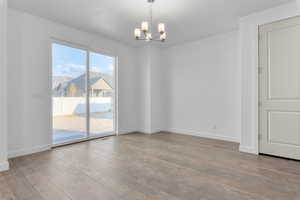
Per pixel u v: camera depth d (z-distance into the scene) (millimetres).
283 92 3014
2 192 1954
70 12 3260
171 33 4344
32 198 1842
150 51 5254
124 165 2752
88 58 4340
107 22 3691
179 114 5285
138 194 1926
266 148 3199
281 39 3014
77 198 1846
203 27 3971
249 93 3363
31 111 3330
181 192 1969
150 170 2564
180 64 5230
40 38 3443
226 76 4309
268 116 3174
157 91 5488
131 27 3963
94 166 2707
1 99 2498
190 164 2797
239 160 2965
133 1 2873
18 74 3158
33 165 2730
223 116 4387
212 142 4184
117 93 4992
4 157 2535
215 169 2598
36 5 2994
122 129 5148
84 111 4312
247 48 3379
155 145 3920
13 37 3092
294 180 2240
